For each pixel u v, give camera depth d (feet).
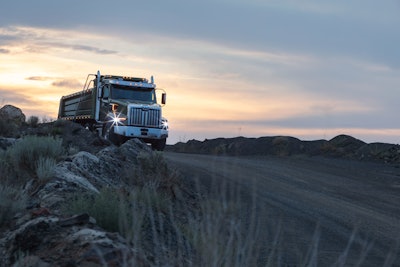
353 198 49.32
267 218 33.42
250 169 64.28
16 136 74.18
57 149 41.93
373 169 75.20
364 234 33.24
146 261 17.51
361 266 25.09
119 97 93.66
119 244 18.66
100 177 39.14
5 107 92.68
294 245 27.35
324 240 30.35
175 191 38.27
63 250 18.57
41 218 21.31
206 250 13.17
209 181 47.78
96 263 17.22
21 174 36.29
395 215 41.96
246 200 39.83
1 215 22.77
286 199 44.47
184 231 24.85
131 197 28.60
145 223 23.84
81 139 75.61
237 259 13.33
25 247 19.40
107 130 91.04
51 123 84.89
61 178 32.01
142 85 95.25
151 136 89.97
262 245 25.16
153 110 90.38
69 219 21.29
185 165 62.85
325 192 51.72
